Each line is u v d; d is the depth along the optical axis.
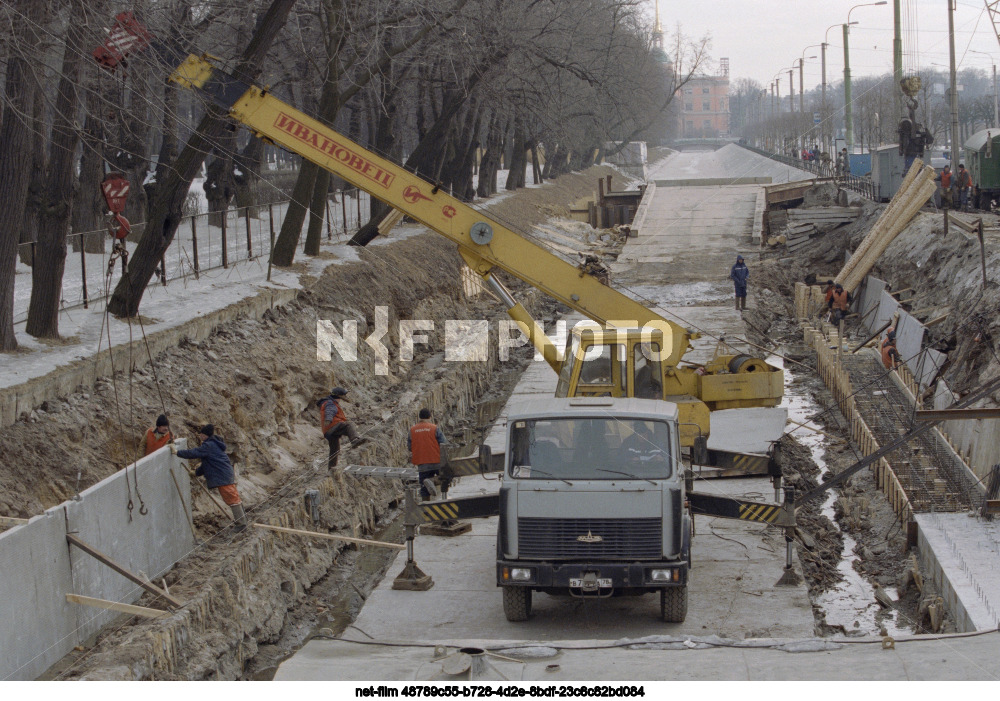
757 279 40.72
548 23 27.23
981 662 7.94
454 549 13.80
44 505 11.63
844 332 31.45
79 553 10.08
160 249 17.09
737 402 16.50
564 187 77.62
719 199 59.84
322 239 31.31
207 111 16.50
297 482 15.48
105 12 14.00
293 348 20.00
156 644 9.36
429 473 14.43
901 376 22.25
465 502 12.26
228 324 18.78
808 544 13.93
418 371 24.78
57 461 12.30
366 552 14.84
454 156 40.72
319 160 15.98
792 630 10.60
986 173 37.38
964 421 17.11
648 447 10.72
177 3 16.89
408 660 8.57
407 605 11.72
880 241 33.94
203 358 16.95
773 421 18.83
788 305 39.03
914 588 12.53
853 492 16.59
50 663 9.49
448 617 11.31
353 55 23.97
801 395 24.45
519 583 10.49
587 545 10.42
